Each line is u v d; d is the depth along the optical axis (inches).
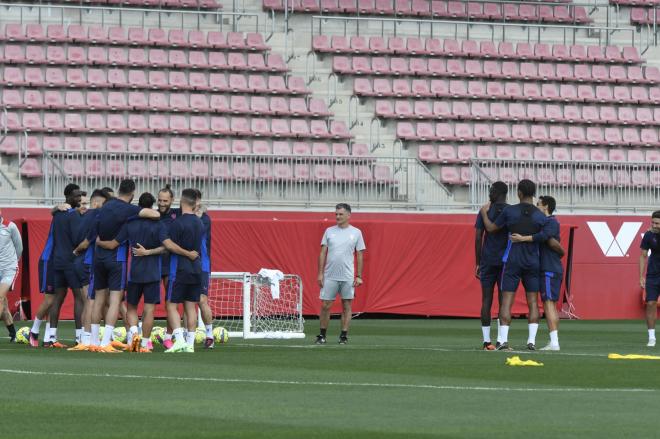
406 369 1350.9
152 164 3051.2
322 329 1958.7
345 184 3164.4
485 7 4389.8
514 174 3265.3
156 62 3769.7
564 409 953.5
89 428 828.6
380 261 3002.0
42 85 3587.6
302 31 4126.5
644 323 2906.0
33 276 2783.0
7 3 3865.7
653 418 899.4
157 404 975.6
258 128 3659.0
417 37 4244.6
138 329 1786.4
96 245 1668.3
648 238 1962.4
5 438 778.2
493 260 1744.6
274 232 2930.6
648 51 4375.0
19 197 2923.2
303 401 1004.6
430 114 3860.7
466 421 875.4
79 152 2979.8
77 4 3934.5
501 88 4030.5
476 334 2287.2
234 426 841.5
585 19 4478.3
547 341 2066.9
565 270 3176.7
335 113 3806.6
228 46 3902.6
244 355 1590.8
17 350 1692.9
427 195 3230.8
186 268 1647.4
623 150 3981.3
